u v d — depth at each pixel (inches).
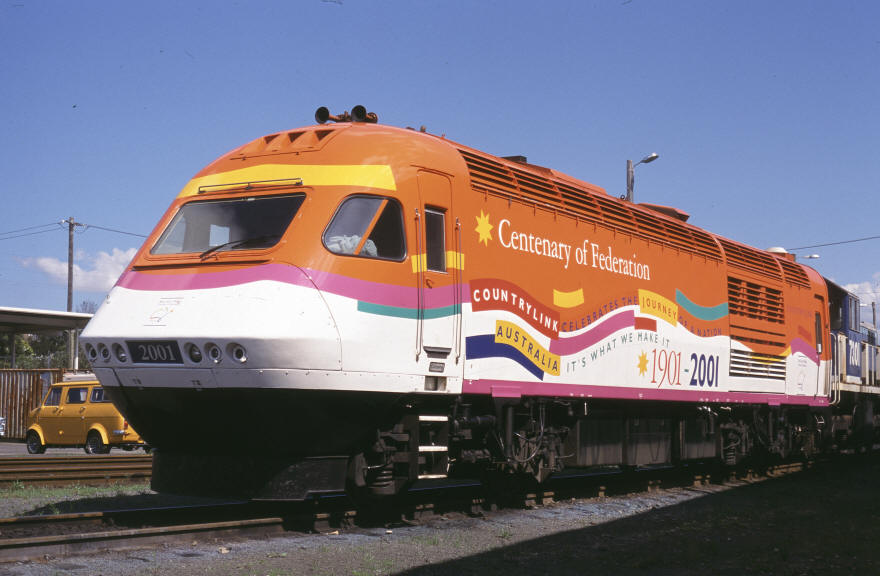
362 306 318.7
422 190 351.3
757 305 625.6
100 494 454.6
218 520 350.9
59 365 2377.0
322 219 321.4
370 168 338.3
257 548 293.0
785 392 661.3
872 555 314.5
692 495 514.0
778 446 660.7
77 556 269.6
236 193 342.6
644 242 502.0
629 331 477.4
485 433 392.5
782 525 387.2
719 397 569.0
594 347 446.9
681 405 555.5
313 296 307.1
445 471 362.3
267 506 371.2
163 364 313.7
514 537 336.5
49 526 313.9
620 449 497.0
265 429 311.9
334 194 327.9
